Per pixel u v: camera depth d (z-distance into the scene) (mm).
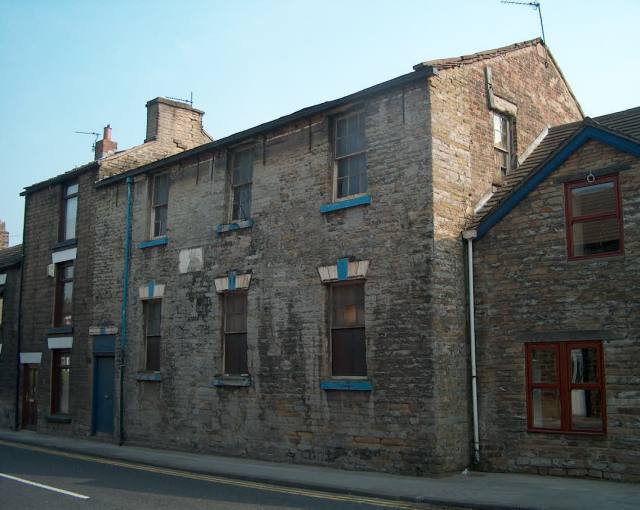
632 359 12047
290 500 10922
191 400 18234
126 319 20766
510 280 13789
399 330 13844
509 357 13617
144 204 20953
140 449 18922
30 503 10609
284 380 15867
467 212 14734
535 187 13711
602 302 12555
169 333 19234
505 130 16766
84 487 12281
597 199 13023
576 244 13164
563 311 13016
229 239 17859
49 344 24031
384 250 14344
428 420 13133
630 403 11953
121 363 20578
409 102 14438
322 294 15375
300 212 16141
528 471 13070
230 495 11430
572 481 12094
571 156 13344
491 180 15727
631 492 10852
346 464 14352
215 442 17375
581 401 12664
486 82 16047
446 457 13172
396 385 13719
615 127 14523
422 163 14023
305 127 16375
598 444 12250
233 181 18391
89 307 22375
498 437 13562
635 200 12406
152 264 20219
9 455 18078
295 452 15406
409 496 10836
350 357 14867
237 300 17688
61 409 23562
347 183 15586
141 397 19828
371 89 14820
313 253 15672
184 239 19250
